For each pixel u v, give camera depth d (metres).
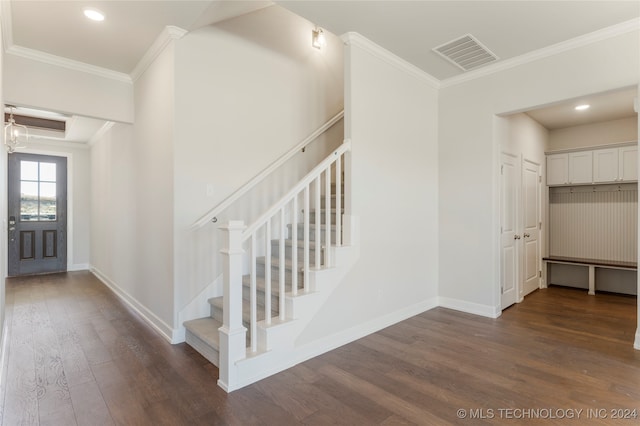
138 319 3.67
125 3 2.59
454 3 2.60
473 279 3.89
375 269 3.34
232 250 2.26
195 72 3.12
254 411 2.00
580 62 3.12
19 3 2.56
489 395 2.17
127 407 2.05
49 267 6.40
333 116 4.41
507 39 3.13
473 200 3.88
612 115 4.75
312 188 4.14
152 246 3.45
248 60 3.54
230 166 3.38
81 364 2.61
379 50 3.33
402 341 3.06
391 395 2.17
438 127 4.19
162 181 3.21
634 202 4.86
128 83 3.88
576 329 3.34
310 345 2.73
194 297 3.12
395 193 3.57
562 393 2.19
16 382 2.34
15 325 3.48
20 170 6.11
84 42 3.17
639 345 2.84
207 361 2.66
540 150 5.15
